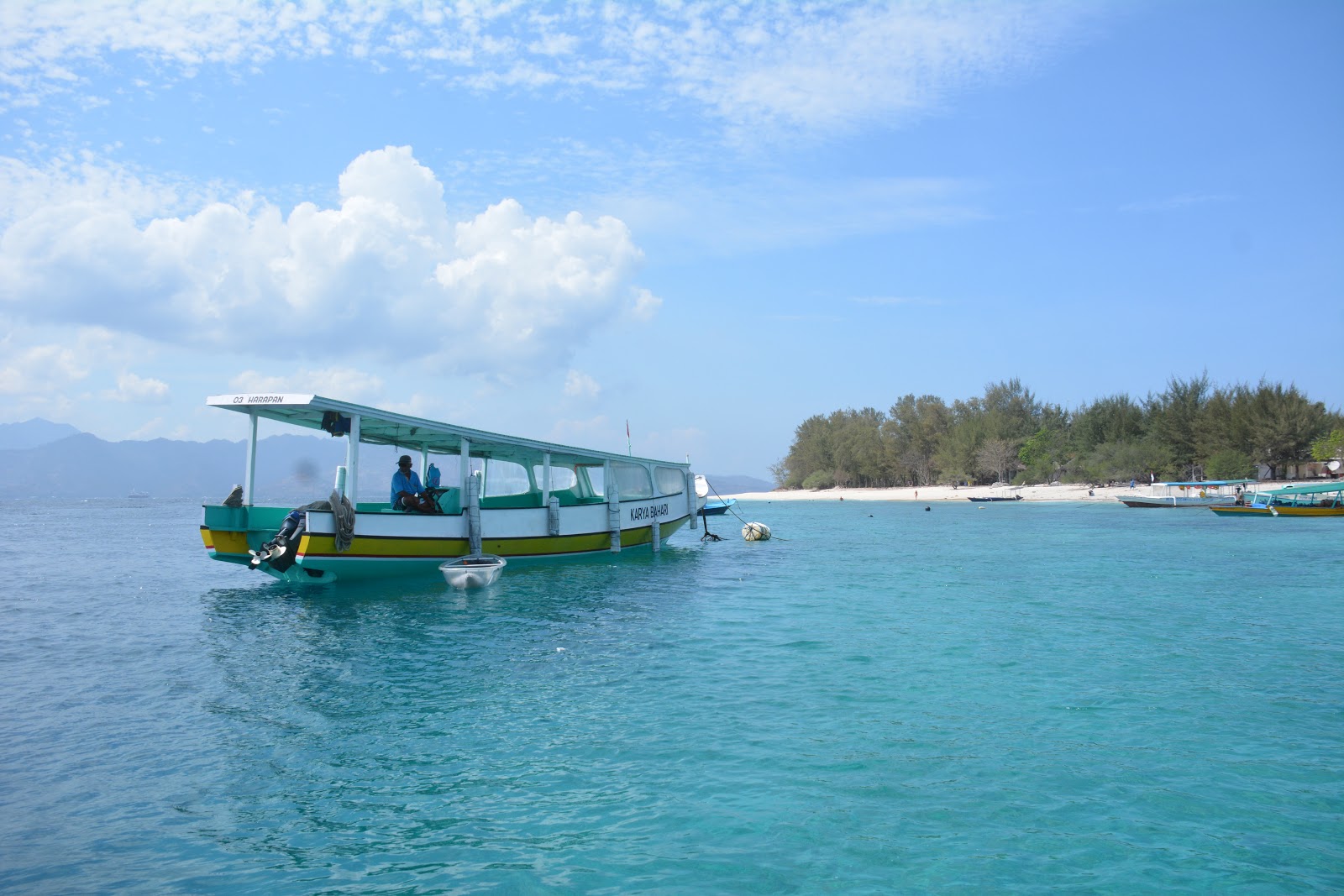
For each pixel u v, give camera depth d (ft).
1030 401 369.50
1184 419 278.26
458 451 91.66
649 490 102.17
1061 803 23.41
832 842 21.02
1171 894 18.40
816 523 185.57
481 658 42.24
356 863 20.06
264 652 44.14
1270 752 27.55
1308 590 66.80
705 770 26.05
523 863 19.99
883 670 39.17
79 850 20.80
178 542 147.02
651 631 49.19
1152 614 55.31
